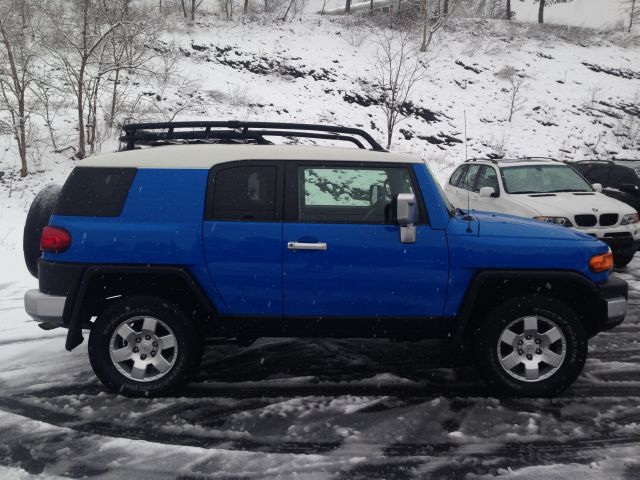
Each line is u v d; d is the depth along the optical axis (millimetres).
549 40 35531
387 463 3150
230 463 3150
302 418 3727
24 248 4406
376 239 3949
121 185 4055
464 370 4594
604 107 28953
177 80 20297
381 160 4086
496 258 3973
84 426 3623
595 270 4062
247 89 23344
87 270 3951
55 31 14781
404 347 5145
